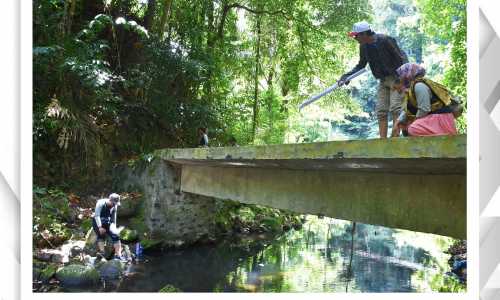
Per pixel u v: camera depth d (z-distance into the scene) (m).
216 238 6.67
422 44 14.02
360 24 3.07
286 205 3.60
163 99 7.48
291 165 3.09
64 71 6.07
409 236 8.23
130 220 6.00
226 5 9.16
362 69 3.17
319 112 12.33
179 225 6.06
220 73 9.14
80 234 5.31
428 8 9.16
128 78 7.36
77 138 6.42
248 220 7.73
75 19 7.20
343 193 2.90
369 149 1.94
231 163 4.09
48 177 6.15
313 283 4.51
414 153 1.73
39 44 6.04
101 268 4.48
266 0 9.66
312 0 9.98
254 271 5.02
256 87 9.95
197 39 8.42
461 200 2.08
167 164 5.91
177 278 4.59
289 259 5.75
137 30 6.76
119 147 7.08
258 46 10.09
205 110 7.88
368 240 7.63
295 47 10.52
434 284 4.52
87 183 6.53
